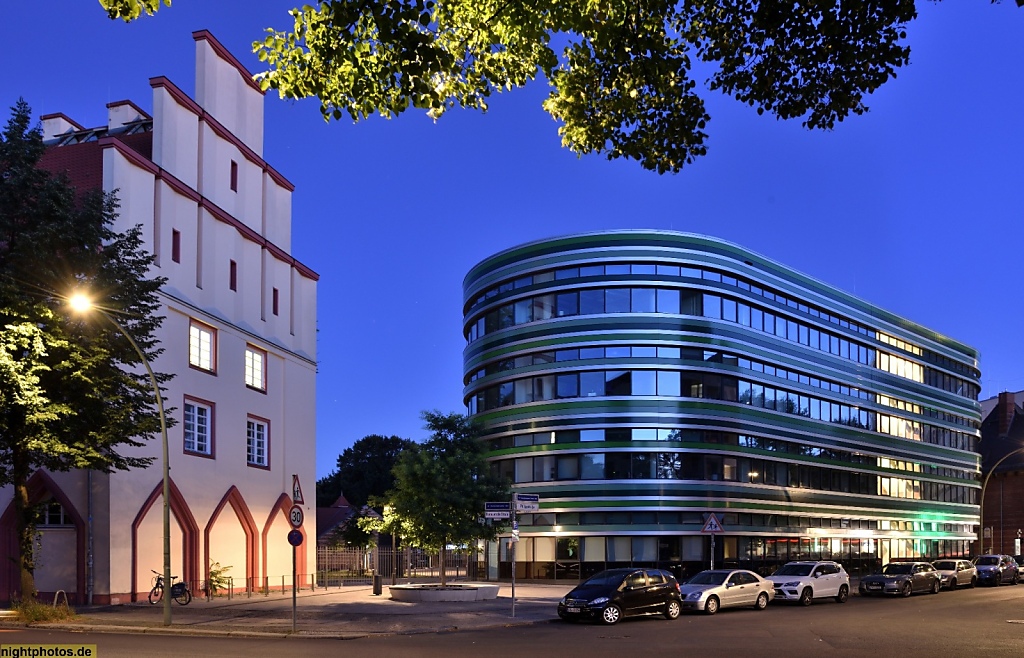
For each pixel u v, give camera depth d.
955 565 45.94
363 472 92.50
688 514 47.59
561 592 38.53
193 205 35.81
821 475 57.44
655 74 10.35
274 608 28.70
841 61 9.89
